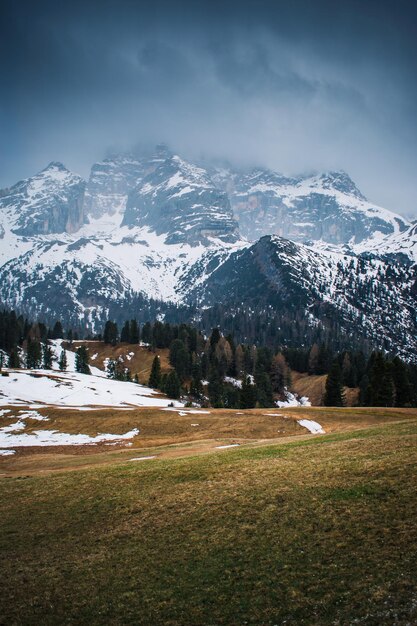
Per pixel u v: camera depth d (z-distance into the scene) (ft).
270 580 69.51
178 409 315.58
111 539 90.43
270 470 112.78
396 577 64.08
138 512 100.99
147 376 631.97
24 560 86.12
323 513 85.20
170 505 101.24
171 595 70.13
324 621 59.16
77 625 65.98
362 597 61.72
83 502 111.14
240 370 632.79
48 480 135.03
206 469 122.62
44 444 239.71
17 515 108.17
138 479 122.52
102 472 135.03
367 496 87.86
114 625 65.16
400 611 57.67
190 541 84.74
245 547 79.41
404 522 76.69
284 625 60.08
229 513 92.48
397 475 93.97
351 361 636.48
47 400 387.34
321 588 65.46
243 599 66.54
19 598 73.67
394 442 121.08
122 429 266.98
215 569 74.79
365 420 266.57
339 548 73.77
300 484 99.55
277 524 84.74
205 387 564.30
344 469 103.40
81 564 82.28
